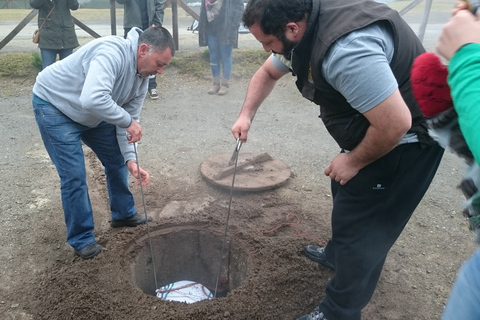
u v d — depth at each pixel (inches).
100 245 111.7
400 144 74.2
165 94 262.8
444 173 166.2
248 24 71.6
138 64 100.2
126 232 114.9
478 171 49.6
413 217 136.6
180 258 119.8
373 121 65.6
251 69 291.6
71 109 99.7
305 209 138.4
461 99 40.3
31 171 159.9
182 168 165.0
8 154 174.7
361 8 67.9
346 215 80.8
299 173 163.6
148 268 115.0
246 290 94.6
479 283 43.7
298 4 66.7
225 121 219.1
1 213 132.6
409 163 75.5
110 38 98.3
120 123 95.7
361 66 62.8
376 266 86.2
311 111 238.1
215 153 179.5
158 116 225.0
